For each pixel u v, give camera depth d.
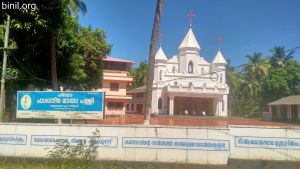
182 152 12.59
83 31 32.16
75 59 23.39
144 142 12.73
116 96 50.31
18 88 19.73
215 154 12.49
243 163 12.19
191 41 66.75
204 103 62.12
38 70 20.81
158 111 60.31
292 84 54.56
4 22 16.36
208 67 67.38
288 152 12.31
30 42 18.14
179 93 59.19
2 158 12.70
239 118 52.56
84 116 14.48
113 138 12.83
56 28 17.58
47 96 14.80
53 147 12.88
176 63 67.56
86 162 11.34
